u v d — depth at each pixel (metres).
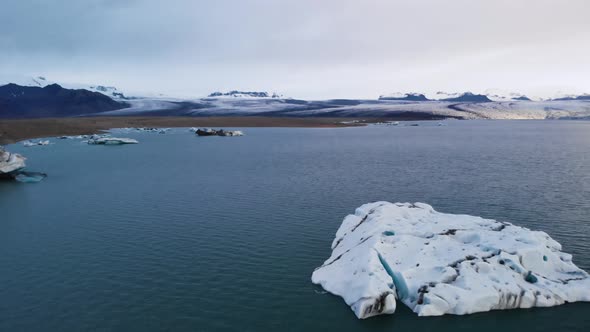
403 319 18.94
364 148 101.00
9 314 20.12
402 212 29.27
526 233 24.25
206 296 21.58
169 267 25.38
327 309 20.00
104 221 35.62
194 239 30.45
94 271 24.97
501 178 54.00
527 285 20.36
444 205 39.38
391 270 21.44
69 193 48.03
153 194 46.44
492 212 36.59
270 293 21.75
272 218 35.56
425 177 55.34
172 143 123.62
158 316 19.72
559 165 66.56
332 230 32.00
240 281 23.23
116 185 52.62
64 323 19.28
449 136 148.00
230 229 32.69
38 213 38.84
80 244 29.84
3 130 140.38
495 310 19.53
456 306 19.17
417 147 102.75
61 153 95.31
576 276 21.80
